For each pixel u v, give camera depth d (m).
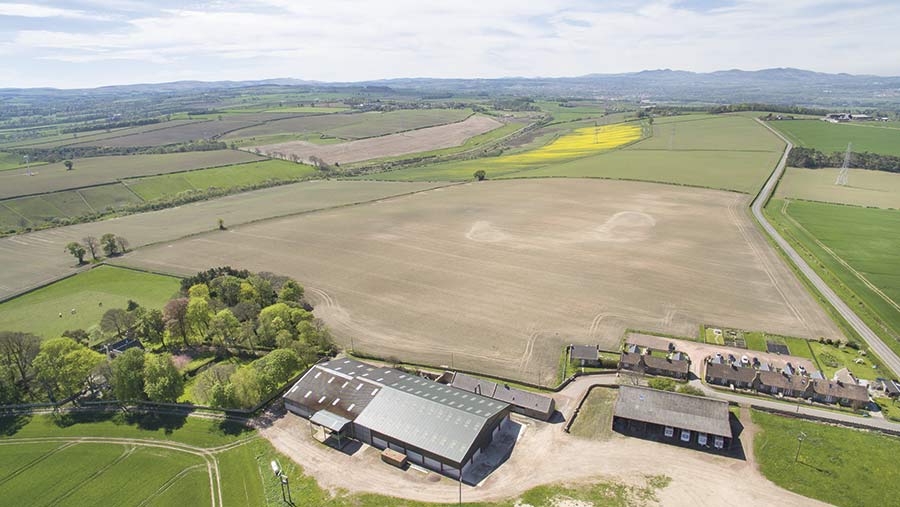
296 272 142.00
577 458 71.69
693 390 84.25
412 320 112.69
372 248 158.12
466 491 66.56
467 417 74.06
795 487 64.75
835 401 81.19
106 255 162.38
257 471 72.06
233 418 84.25
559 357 96.88
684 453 71.75
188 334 110.62
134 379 86.75
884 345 96.00
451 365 95.44
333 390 84.38
